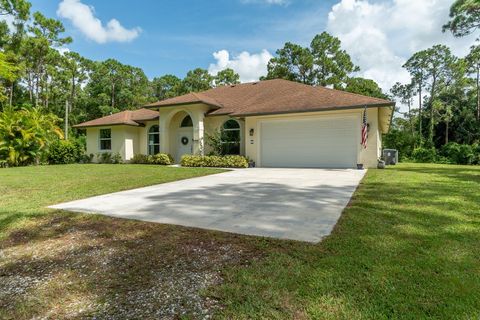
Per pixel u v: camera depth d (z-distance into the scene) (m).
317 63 35.53
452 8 18.67
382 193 6.53
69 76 34.69
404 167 15.39
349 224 4.14
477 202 5.48
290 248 3.32
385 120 16.69
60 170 14.30
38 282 2.80
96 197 6.90
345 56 35.28
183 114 19.94
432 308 2.09
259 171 12.85
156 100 50.72
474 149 22.55
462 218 4.38
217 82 48.50
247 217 4.74
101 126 21.28
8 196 7.11
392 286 2.40
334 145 14.04
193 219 4.70
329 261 2.92
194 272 2.86
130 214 5.12
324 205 5.50
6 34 25.77
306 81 36.25
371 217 4.48
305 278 2.61
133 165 18.11
